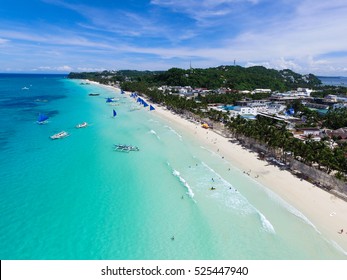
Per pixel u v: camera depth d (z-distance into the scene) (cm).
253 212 4506
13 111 13488
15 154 7006
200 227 4128
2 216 4288
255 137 7481
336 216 4394
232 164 6600
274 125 10525
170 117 12769
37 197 4875
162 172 6038
